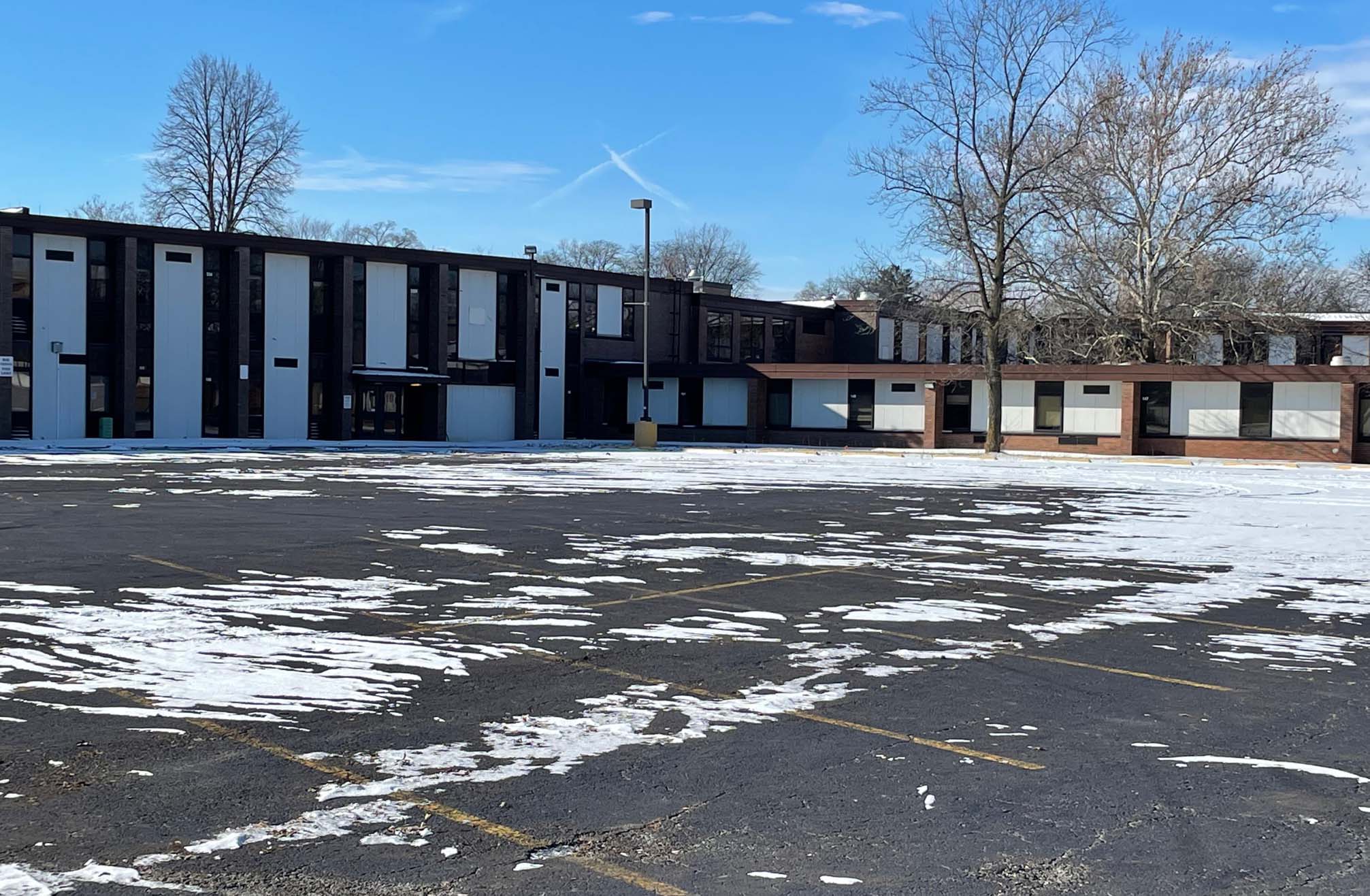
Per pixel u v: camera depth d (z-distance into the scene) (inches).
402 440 2155.5
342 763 265.3
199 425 1923.0
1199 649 405.7
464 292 2207.2
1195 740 296.4
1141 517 866.8
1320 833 232.5
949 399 2110.0
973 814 240.8
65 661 351.6
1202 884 206.5
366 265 2085.4
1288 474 1438.2
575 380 2385.6
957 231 1924.2
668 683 345.7
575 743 285.3
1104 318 2085.4
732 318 2687.0
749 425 2246.6
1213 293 2047.2
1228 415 1870.1
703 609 463.8
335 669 351.9
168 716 298.8
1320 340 2534.5
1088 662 383.6
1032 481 1257.4
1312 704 332.8
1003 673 366.6
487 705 317.4
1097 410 1968.5
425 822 230.7
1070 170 1985.7
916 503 957.8
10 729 285.3
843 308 2957.7
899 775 265.3
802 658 382.3
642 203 1973.4
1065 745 290.4
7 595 454.0
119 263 1828.2
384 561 567.5
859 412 2166.6
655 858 214.8
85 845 215.2
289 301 1999.3
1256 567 608.1
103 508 777.6
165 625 406.0
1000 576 568.4
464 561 574.2
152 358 1871.3
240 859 209.9
